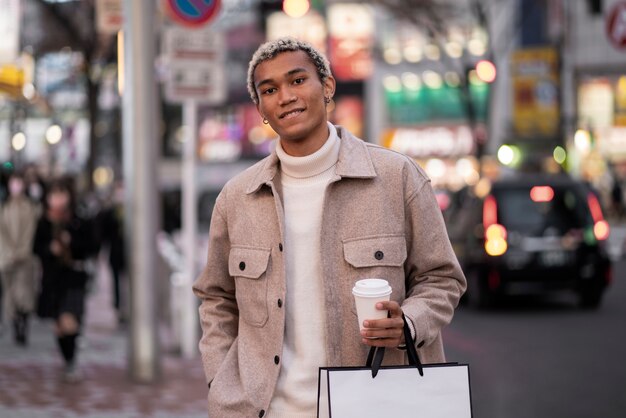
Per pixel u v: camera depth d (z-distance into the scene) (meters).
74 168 36.22
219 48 11.73
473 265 16.05
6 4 17.86
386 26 54.53
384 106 54.84
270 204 3.33
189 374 10.28
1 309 16.08
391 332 3.00
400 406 2.96
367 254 3.20
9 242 12.11
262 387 3.22
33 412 8.13
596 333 13.09
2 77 18.62
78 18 21.20
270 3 19.33
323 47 54.84
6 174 15.30
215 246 3.53
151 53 9.97
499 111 48.41
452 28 42.81
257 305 3.30
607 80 45.38
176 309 12.23
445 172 53.56
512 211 15.63
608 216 39.38
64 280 9.70
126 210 9.95
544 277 15.48
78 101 34.41
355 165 3.26
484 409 8.38
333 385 2.95
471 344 12.30
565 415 8.13
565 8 43.97
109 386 9.48
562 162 34.84
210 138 58.31
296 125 3.23
